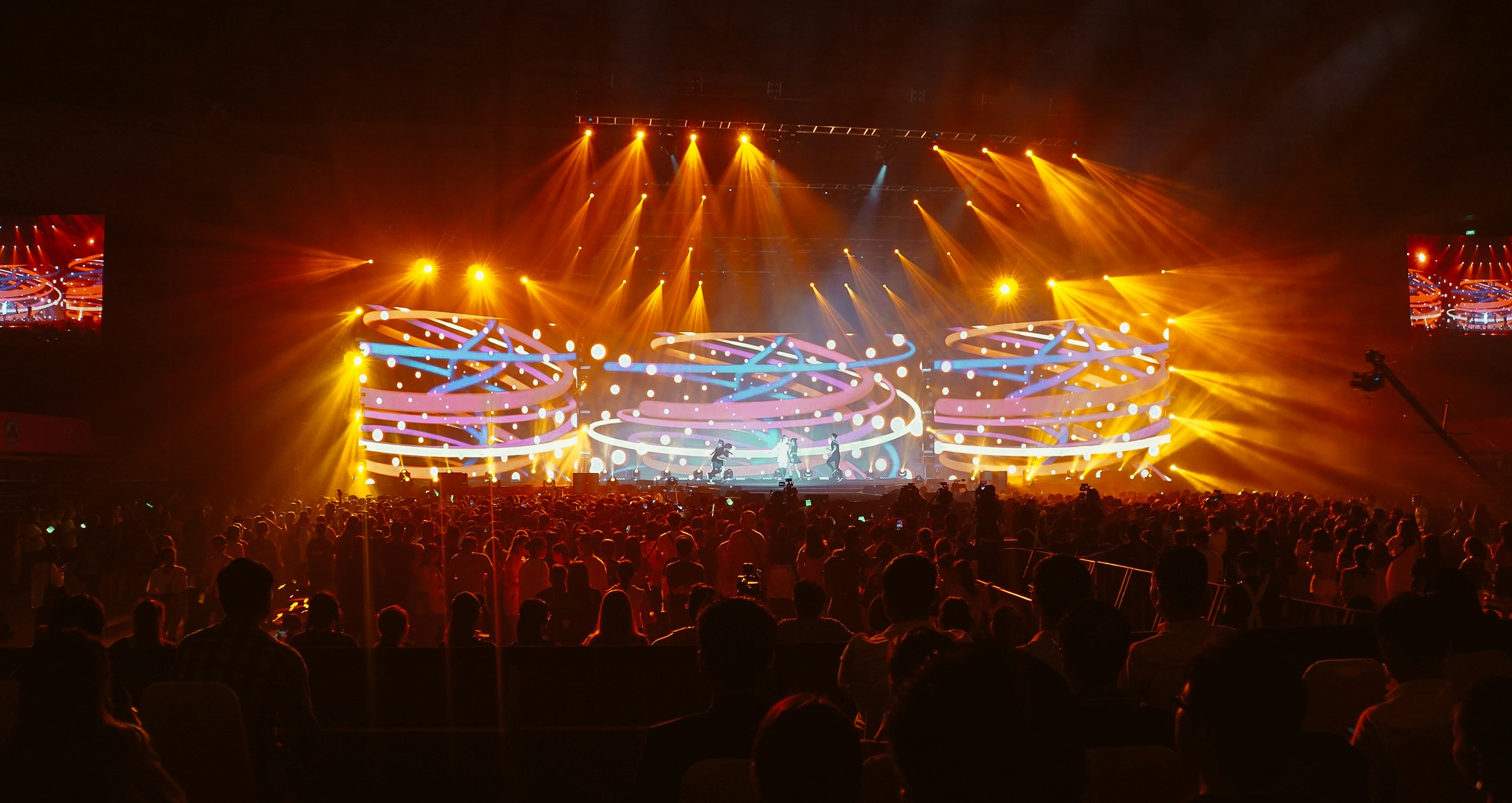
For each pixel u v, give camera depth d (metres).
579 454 34.88
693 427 37.53
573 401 34.34
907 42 23.88
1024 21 24.34
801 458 38.00
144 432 26.19
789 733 1.92
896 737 1.60
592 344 36.31
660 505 18.50
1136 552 11.41
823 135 24.88
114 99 23.50
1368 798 2.78
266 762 4.43
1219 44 25.08
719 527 13.76
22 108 22.42
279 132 24.95
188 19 22.73
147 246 26.16
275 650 4.52
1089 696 3.76
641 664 5.95
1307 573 12.03
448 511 19.14
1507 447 27.33
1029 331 34.34
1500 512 23.92
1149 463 31.62
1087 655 3.75
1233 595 7.42
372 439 29.33
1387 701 3.62
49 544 15.14
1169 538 13.02
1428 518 20.27
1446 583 4.54
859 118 23.00
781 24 23.53
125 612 16.78
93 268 25.53
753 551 12.02
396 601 11.18
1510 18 24.39
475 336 31.62
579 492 28.64
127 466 25.94
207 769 4.19
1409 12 24.89
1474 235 28.50
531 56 23.16
